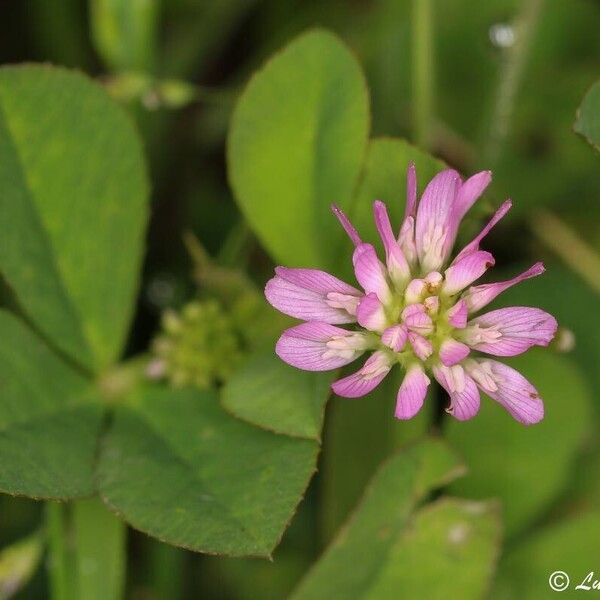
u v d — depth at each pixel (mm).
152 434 142
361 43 170
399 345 131
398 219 140
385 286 133
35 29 171
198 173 172
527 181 166
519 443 151
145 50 162
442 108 169
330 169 143
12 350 142
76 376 145
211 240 170
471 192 134
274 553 159
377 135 167
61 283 145
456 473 143
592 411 155
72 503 144
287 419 135
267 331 149
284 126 143
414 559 144
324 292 133
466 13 167
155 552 158
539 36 167
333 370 135
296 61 142
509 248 167
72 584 144
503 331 133
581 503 155
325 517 153
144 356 149
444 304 133
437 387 157
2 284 158
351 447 153
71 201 144
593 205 166
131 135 144
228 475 136
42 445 139
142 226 146
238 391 137
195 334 149
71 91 143
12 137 143
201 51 174
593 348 157
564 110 166
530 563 152
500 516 144
